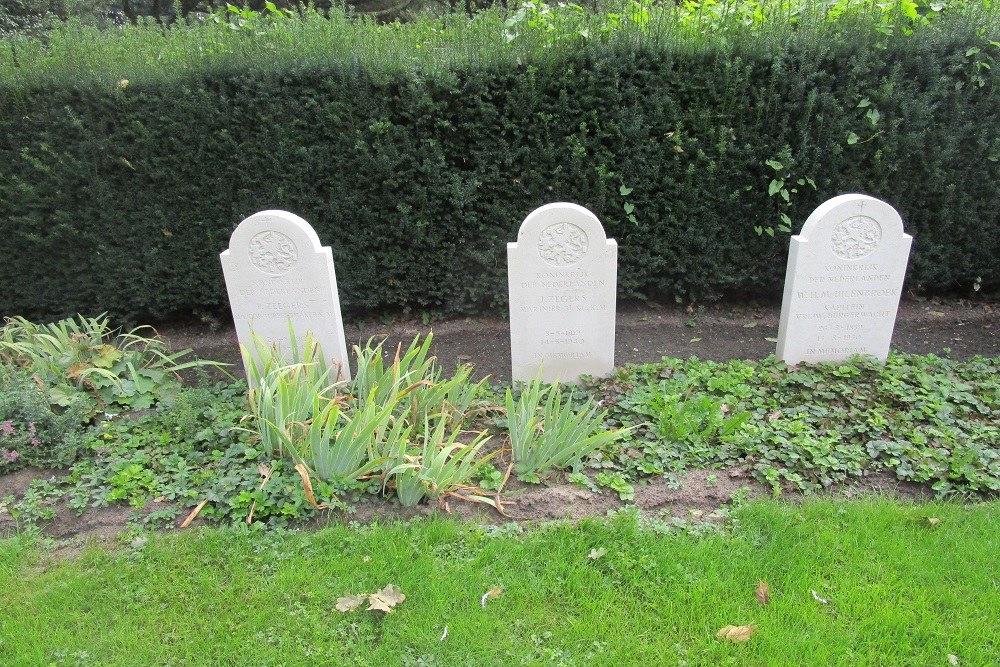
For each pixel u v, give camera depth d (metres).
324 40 5.51
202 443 3.91
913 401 4.18
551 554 3.10
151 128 5.37
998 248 5.93
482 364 5.32
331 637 2.71
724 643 2.68
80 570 3.07
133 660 2.63
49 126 5.32
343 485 3.42
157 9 13.55
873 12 5.43
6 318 5.59
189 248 5.73
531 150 5.50
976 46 5.28
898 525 3.27
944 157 5.50
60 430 3.86
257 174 5.52
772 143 5.46
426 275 5.93
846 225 4.41
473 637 2.71
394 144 5.43
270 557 3.09
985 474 3.55
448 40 5.84
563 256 4.34
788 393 4.40
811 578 2.96
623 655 2.64
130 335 5.20
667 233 5.76
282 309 4.58
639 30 5.35
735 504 3.43
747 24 5.54
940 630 2.71
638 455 3.74
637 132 5.38
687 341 5.63
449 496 3.46
